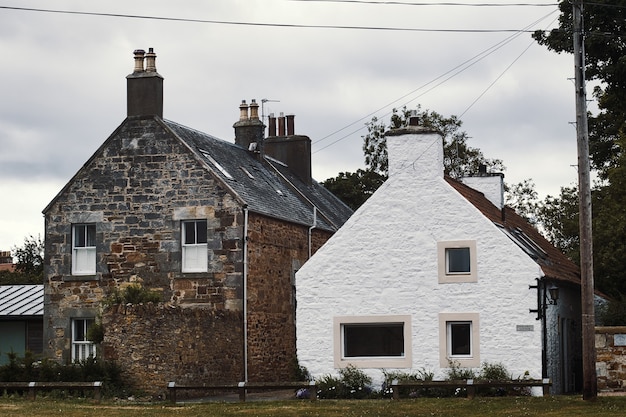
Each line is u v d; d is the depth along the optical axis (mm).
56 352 35156
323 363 29453
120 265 34781
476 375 28188
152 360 28656
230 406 25266
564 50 34250
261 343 34219
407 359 28906
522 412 22828
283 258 36375
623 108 35688
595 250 38156
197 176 34188
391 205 29594
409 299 29141
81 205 35406
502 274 28484
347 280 29609
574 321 34625
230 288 33406
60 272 35406
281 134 45844
